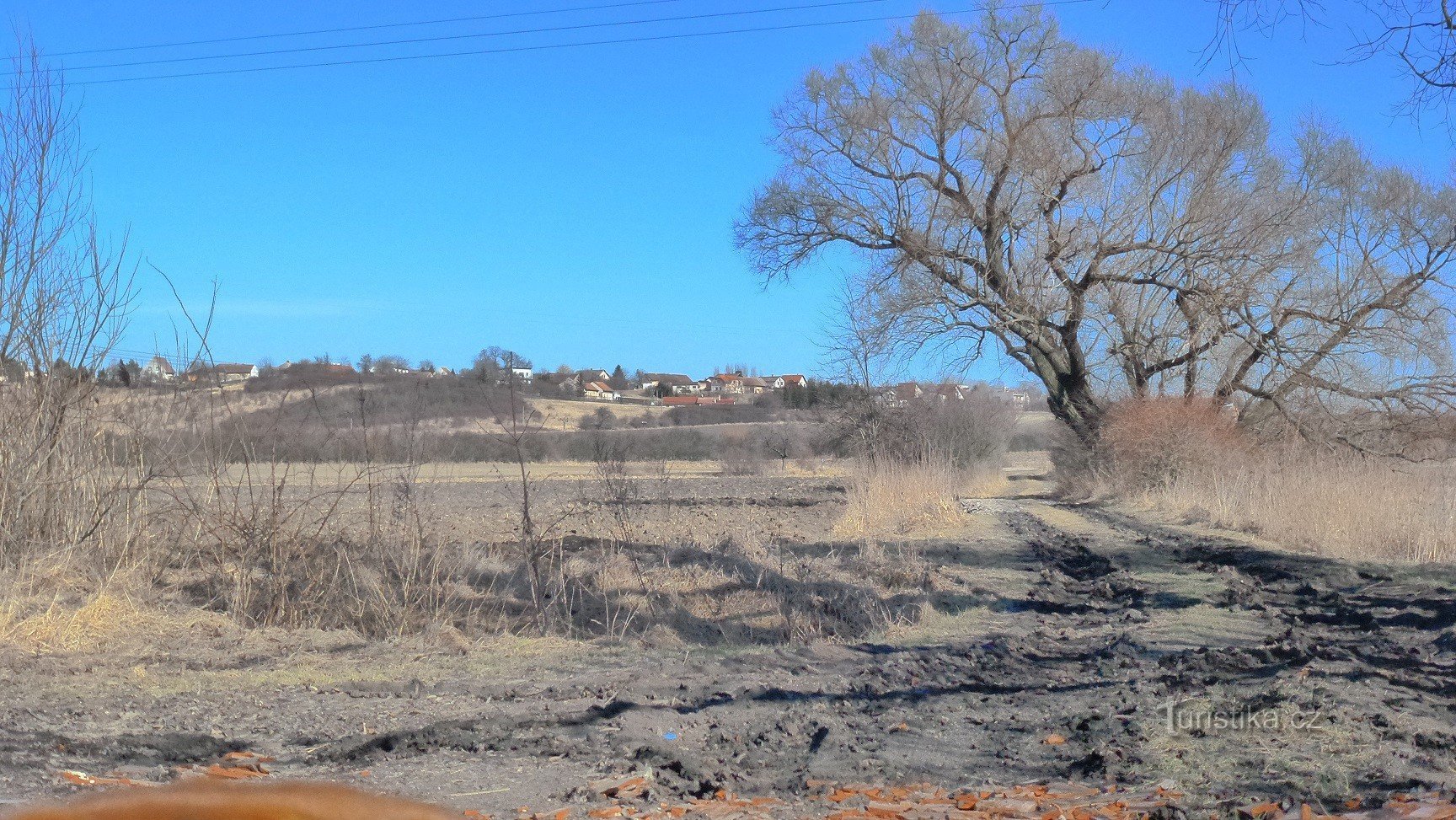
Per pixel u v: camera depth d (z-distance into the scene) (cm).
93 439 1029
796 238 3394
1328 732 577
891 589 1259
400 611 970
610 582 1195
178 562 1080
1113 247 2952
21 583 888
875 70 3216
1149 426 2683
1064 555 1655
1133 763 534
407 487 1115
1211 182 2823
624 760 548
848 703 697
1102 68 2903
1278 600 1130
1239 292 2794
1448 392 2725
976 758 566
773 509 2427
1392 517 1553
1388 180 2775
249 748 566
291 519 1108
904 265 3161
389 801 107
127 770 504
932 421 3244
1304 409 2884
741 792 504
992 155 3039
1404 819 407
